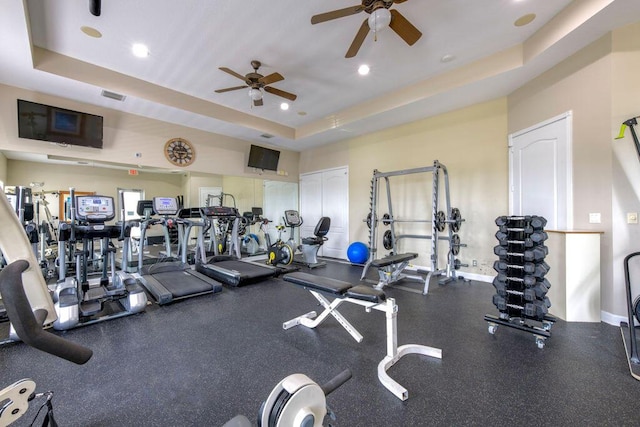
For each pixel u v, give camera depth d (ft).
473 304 11.14
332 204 22.27
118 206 15.72
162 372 6.62
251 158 20.57
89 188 14.93
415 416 5.15
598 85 9.30
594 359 6.97
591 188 9.62
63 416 5.23
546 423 4.95
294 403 2.47
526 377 6.28
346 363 6.97
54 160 13.66
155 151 16.05
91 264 16.71
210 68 12.08
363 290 7.48
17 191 11.25
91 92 12.37
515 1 8.60
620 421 4.98
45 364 6.97
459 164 15.33
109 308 10.82
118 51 10.82
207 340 8.23
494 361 6.94
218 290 12.82
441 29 9.80
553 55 10.09
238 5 8.55
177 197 17.90
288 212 20.88
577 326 8.89
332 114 17.89
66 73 11.10
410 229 17.60
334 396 5.72
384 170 18.86
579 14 8.58
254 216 20.48
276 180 22.93
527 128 12.19
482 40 10.52
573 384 6.02
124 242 12.14
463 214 15.23
